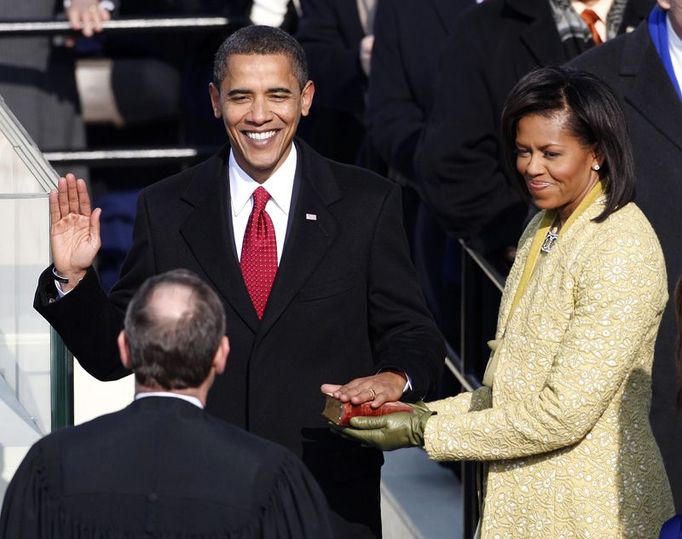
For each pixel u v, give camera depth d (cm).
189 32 2338
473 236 1845
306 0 2269
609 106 1320
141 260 1480
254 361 1433
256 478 1146
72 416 1562
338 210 1471
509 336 1356
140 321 1161
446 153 1820
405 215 2177
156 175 2444
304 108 1484
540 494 1330
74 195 1404
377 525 1490
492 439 1325
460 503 2017
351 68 2202
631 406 1323
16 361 1548
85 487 1134
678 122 1619
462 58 1825
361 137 2312
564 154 1323
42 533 1135
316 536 1158
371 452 1480
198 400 1177
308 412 1439
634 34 1661
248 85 1414
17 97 2375
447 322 2070
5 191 1541
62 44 2383
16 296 1542
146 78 2403
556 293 1321
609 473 1318
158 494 1130
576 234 1330
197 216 1468
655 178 1622
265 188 1470
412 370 1407
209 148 2384
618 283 1290
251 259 1462
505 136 1361
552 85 1323
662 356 1591
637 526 1321
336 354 1455
